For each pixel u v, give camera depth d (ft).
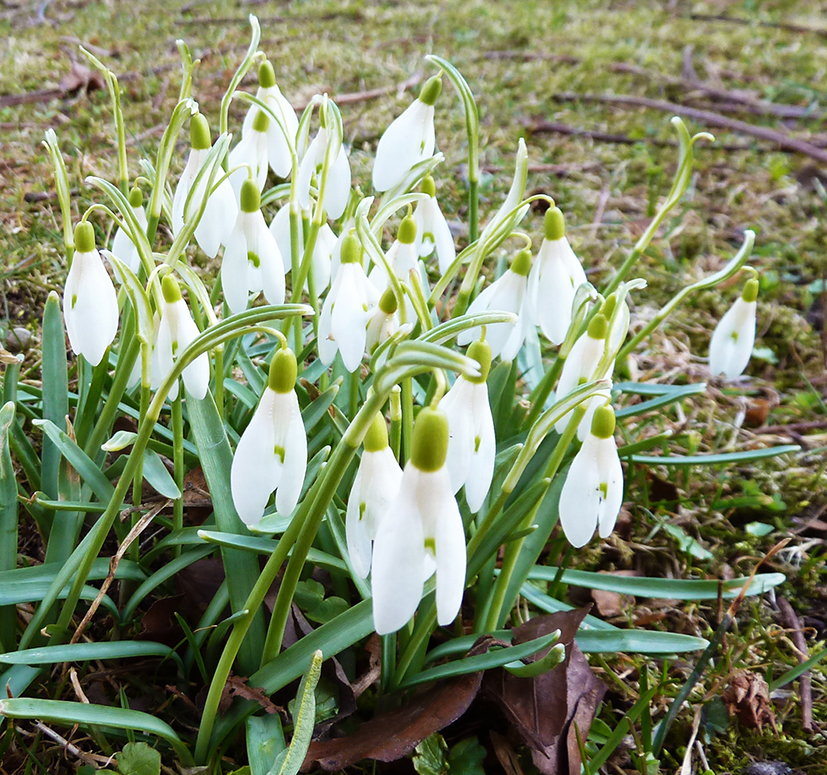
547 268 0.69
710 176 1.71
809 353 1.27
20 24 2.15
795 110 2.00
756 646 0.84
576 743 0.65
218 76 1.81
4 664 0.64
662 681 0.72
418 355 0.43
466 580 0.64
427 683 0.65
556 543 0.83
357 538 0.52
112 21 2.21
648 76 2.13
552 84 2.02
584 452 0.57
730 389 1.19
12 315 1.07
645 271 1.39
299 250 0.76
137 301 0.60
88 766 0.63
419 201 0.75
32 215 1.22
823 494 1.02
